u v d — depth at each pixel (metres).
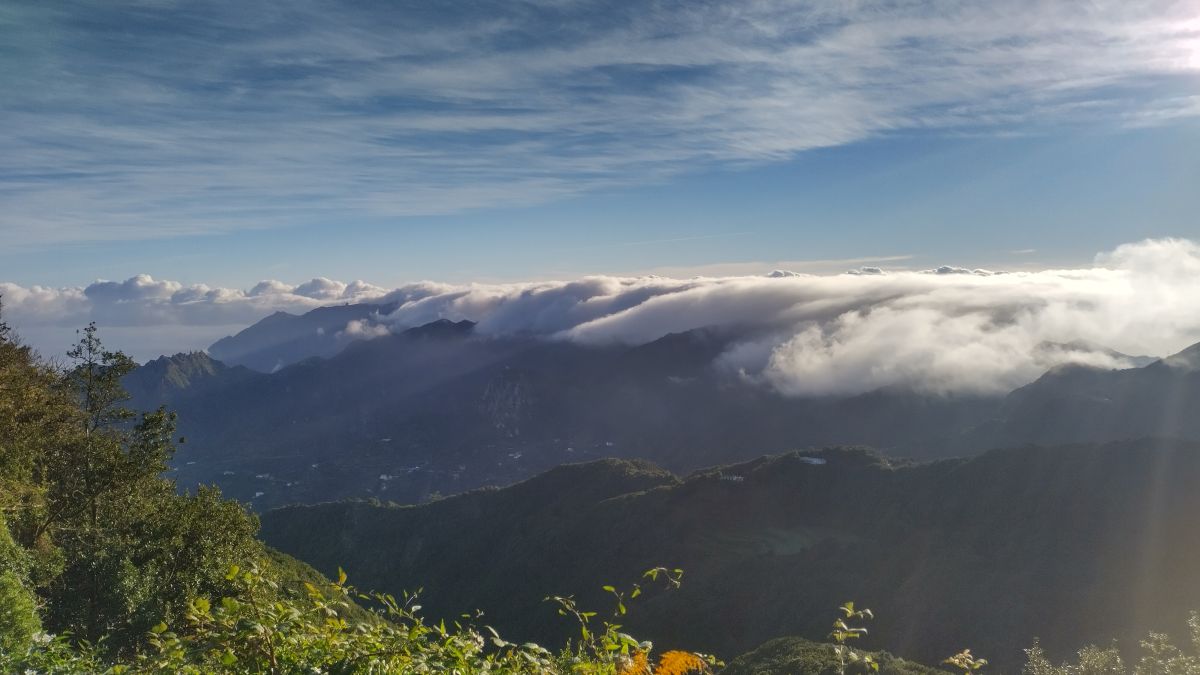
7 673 6.02
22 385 25.80
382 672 3.99
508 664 4.43
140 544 22.61
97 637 13.28
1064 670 20.30
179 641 4.07
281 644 3.99
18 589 7.56
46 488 23.77
